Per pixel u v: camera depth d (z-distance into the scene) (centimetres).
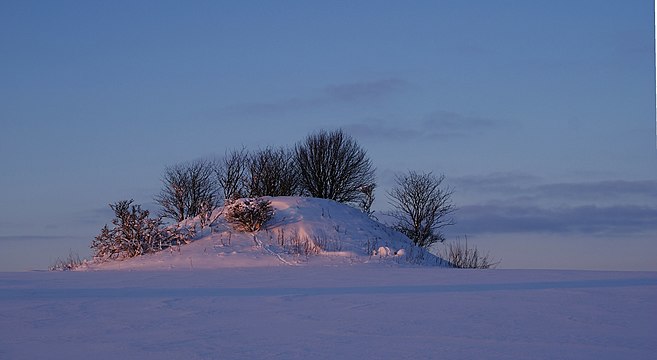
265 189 4375
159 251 2753
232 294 1345
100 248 2794
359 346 802
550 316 1027
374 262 2583
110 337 871
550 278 1716
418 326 941
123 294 1365
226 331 905
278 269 2158
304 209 3041
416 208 4359
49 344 830
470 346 802
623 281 1612
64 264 2764
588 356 747
